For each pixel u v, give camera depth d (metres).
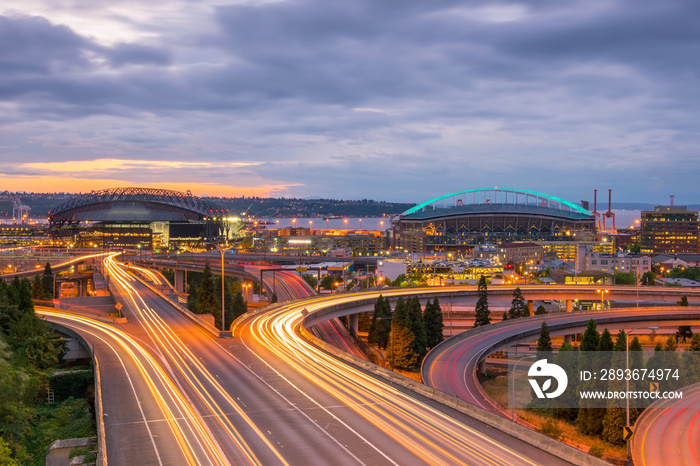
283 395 52.50
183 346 76.06
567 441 64.19
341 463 37.12
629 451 55.56
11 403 46.31
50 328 94.25
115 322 97.38
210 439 41.47
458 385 80.94
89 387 70.44
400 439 41.53
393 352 100.56
